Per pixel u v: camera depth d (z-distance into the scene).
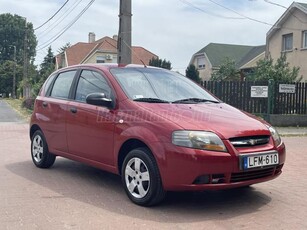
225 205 5.21
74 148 6.31
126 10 13.31
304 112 16.72
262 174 4.98
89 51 51.09
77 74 6.68
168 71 6.68
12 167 7.45
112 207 5.05
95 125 5.79
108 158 5.60
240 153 4.71
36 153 7.43
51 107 6.90
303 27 25.91
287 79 19.27
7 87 75.00
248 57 38.25
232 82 17.00
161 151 4.76
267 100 16.28
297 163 8.33
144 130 5.00
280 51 27.98
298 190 6.04
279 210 5.05
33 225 4.42
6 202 5.23
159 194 4.91
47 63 71.38
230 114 5.36
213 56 41.53
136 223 4.49
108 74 5.96
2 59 83.00
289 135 13.56
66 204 5.16
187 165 4.59
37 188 5.94
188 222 4.54
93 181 6.39
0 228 4.33
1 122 17.86
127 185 5.27
